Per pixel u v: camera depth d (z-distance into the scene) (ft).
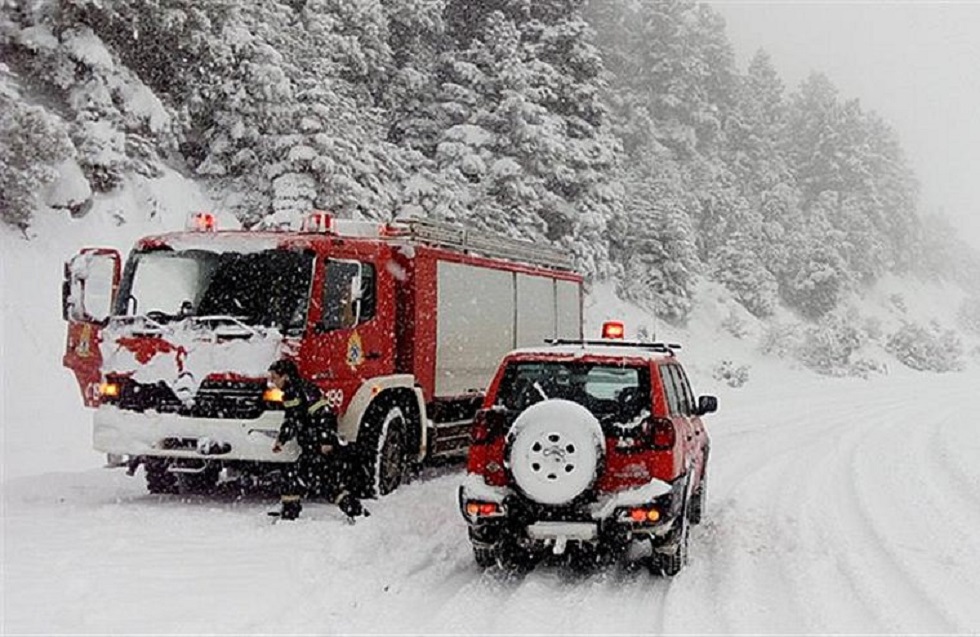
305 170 83.97
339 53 104.73
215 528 29.55
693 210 191.62
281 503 32.48
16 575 24.17
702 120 214.69
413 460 38.91
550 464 24.85
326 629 21.26
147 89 77.10
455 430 42.57
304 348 32.09
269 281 32.86
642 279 145.18
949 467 51.06
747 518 35.19
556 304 54.03
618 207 131.95
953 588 26.27
